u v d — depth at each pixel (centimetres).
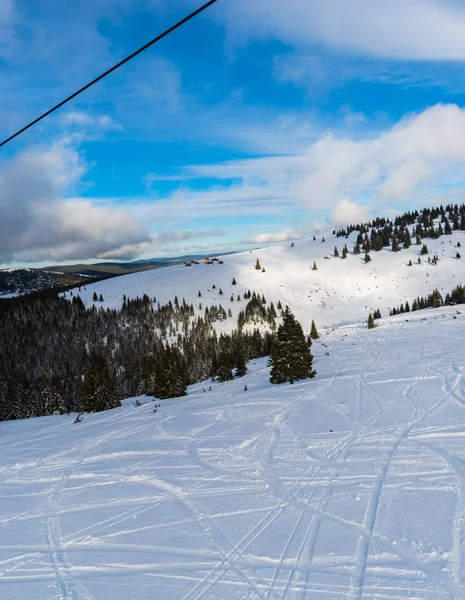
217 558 714
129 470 1336
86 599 629
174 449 1559
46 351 14412
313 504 902
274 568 666
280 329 3441
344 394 2247
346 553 686
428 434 1325
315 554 695
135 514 949
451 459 1072
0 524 966
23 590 669
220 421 2031
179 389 4138
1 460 1772
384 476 1016
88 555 771
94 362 4638
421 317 7156
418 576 606
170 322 16988
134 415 2897
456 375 2261
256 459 1304
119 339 15362
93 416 3500
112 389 4556
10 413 5738
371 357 3816
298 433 1571
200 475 1202
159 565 709
